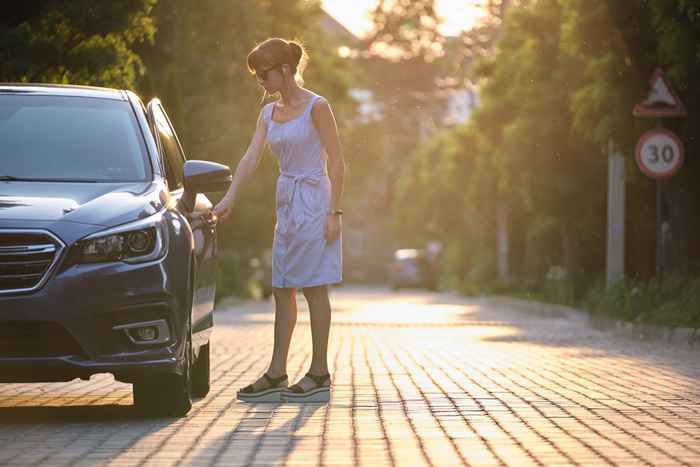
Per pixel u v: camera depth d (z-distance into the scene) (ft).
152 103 40.60
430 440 31.48
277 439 31.55
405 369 54.19
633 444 31.04
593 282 134.41
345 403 39.58
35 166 36.22
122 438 31.65
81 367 32.68
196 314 37.14
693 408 38.78
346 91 185.47
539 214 135.85
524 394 42.88
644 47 84.38
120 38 66.49
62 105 38.47
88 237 32.99
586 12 83.66
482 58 151.12
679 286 84.94
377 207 423.64
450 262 268.62
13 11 63.46
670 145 80.23
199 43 129.08
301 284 39.34
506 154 131.44
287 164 39.50
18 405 39.19
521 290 177.68
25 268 32.60
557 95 128.57
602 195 130.82
